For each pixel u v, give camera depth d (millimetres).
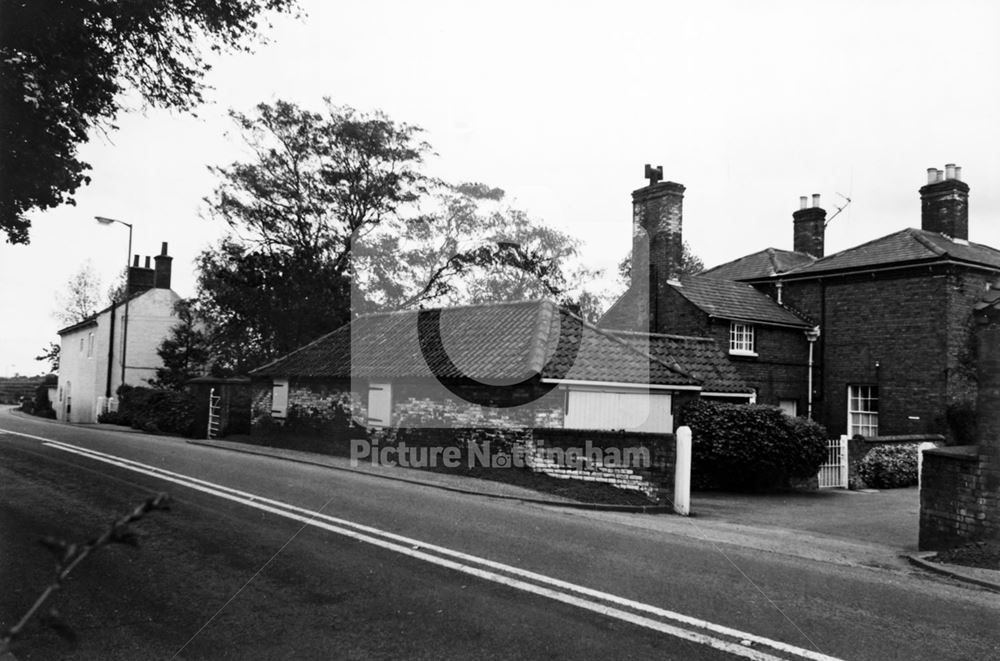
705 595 6062
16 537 7062
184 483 10539
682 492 11523
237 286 28750
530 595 5863
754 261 26453
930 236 22250
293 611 5344
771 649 4848
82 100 7277
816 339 23188
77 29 6891
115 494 9414
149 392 28266
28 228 7508
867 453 17141
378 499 10180
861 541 9680
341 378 17156
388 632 4973
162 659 4438
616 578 6492
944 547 8516
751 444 14688
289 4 8133
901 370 20969
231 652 4566
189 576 6086
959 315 20297
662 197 22188
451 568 6590
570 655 4637
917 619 5664
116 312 35938
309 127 28703
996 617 5805
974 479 8164
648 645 4855
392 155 28938
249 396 21344
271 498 9688
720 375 18359
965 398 20047
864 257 22219
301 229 29453
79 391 38531
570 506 11156
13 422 24172
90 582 5828
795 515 12039
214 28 7859
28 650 4516
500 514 9633
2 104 6238
